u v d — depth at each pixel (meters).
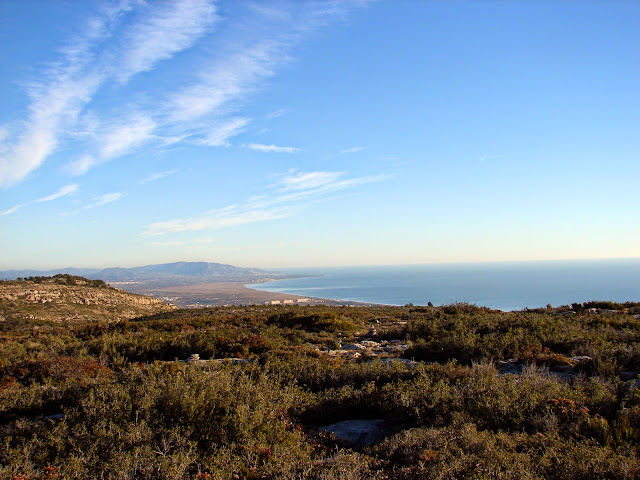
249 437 6.42
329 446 6.82
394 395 8.18
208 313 42.62
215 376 8.56
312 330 23.92
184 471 5.40
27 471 5.40
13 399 8.69
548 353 11.79
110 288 76.50
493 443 5.64
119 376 10.41
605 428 5.96
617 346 10.95
